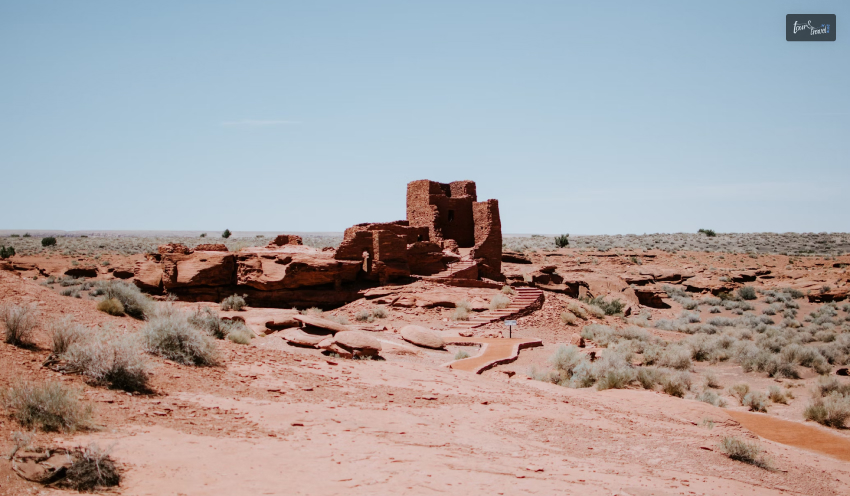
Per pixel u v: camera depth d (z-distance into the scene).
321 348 21.92
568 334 35.06
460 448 10.49
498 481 8.47
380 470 8.40
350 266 40.53
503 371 22.22
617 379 21.08
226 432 9.52
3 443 7.29
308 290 39.75
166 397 11.00
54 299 17.30
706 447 12.95
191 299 41.09
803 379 27.36
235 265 41.38
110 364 10.98
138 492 6.76
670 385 22.47
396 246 41.41
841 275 71.69
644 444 12.73
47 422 8.13
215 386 12.52
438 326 33.56
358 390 14.62
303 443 9.48
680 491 9.20
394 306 37.19
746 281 74.44
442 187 54.16
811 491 11.12
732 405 21.88
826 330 40.94
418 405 13.90
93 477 6.81
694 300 62.50
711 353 32.47
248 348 17.97
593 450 11.76
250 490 7.11
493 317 35.50
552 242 121.94
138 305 20.30
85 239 130.88
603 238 135.12
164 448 8.25
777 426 17.92
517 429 12.70
